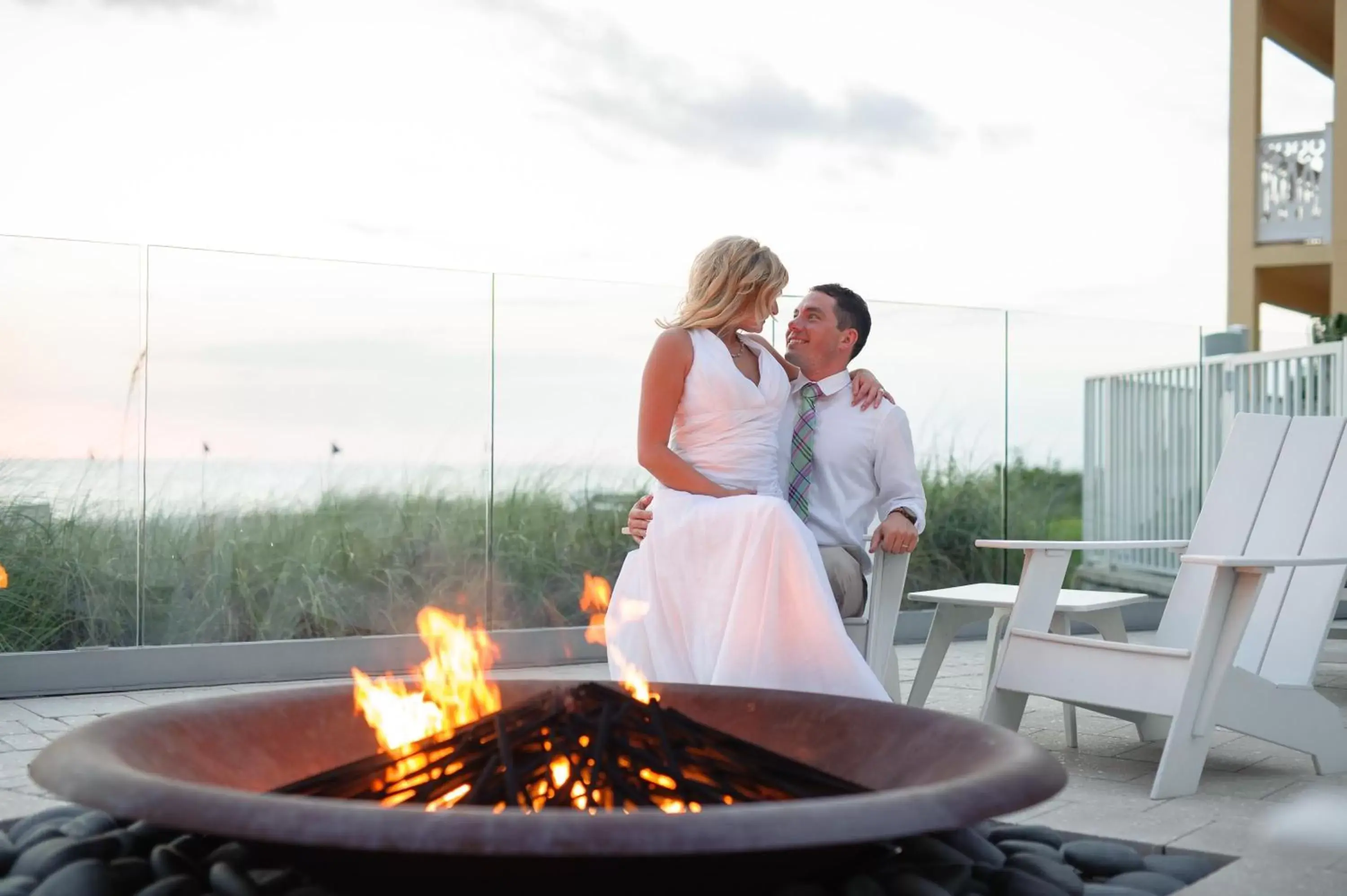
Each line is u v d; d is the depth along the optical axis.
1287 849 2.25
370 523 5.38
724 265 3.24
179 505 5.04
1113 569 7.24
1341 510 3.49
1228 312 12.10
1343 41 11.16
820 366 3.65
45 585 4.82
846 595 3.36
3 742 3.66
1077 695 3.19
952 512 6.79
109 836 1.97
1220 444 7.68
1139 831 2.44
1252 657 3.47
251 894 1.69
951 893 1.81
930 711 2.02
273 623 5.20
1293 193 11.85
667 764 1.77
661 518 3.09
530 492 5.68
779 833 1.35
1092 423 7.18
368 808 1.36
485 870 1.53
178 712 1.93
